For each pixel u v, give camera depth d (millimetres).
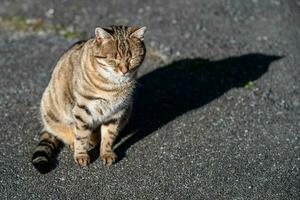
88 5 11859
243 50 10016
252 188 6766
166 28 10820
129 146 7504
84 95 6676
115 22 11141
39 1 12023
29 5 11867
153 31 10703
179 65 9523
